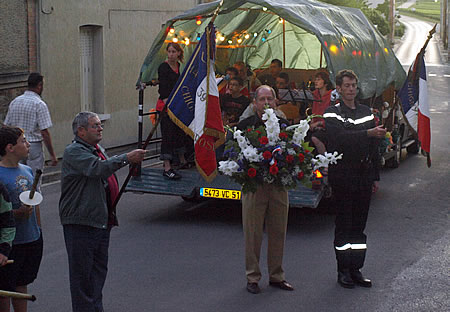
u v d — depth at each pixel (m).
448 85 35.03
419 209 9.97
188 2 18.88
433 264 7.38
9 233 4.81
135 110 16.83
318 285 6.71
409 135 14.65
